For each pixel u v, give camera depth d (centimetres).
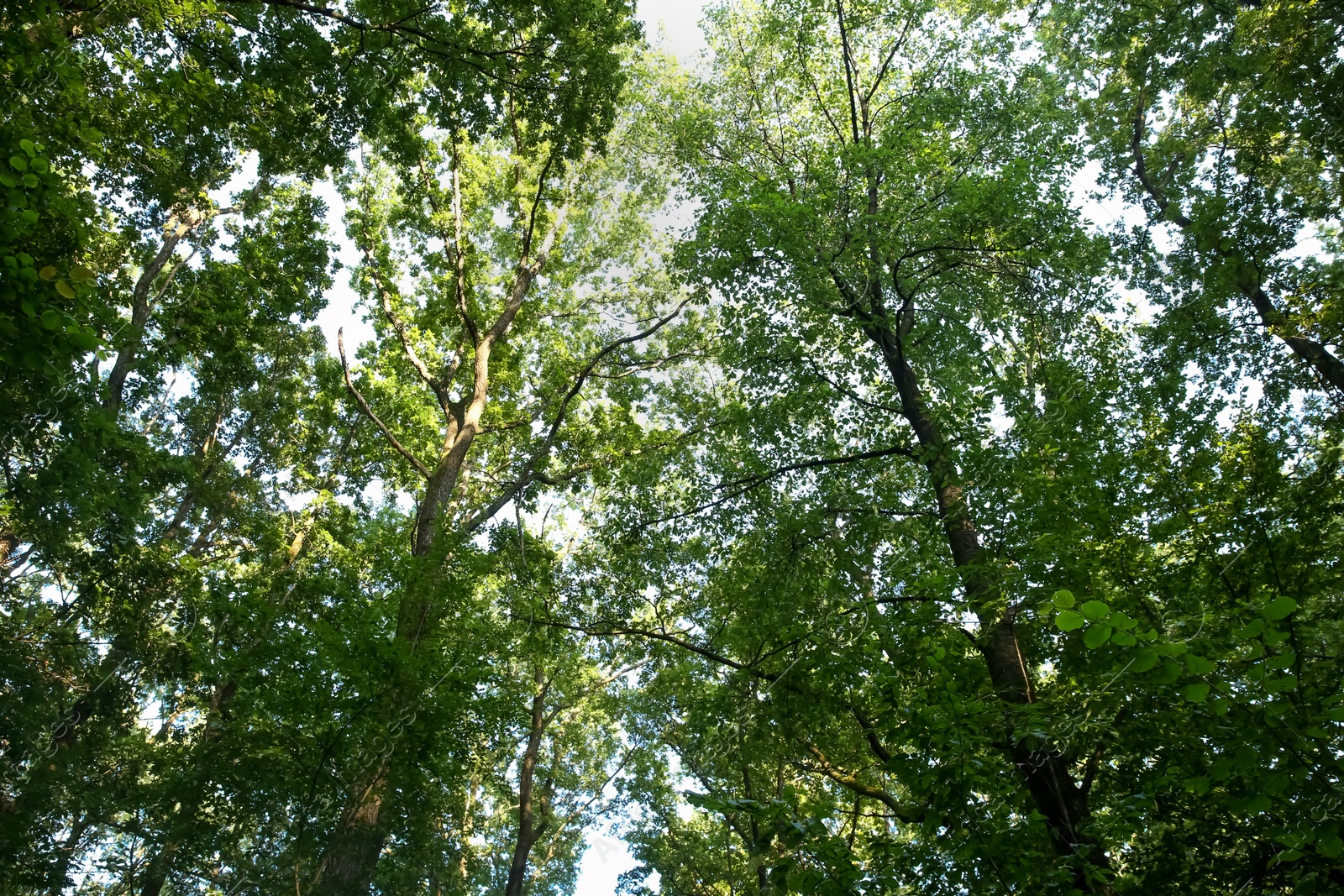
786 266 1153
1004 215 1064
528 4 1209
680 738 1620
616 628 1267
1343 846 411
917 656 849
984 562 871
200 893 925
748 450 1266
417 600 1135
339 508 1791
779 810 502
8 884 870
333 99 1153
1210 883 680
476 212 1931
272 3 1013
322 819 902
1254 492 831
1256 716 422
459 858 1592
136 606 1193
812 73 1499
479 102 1199
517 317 1953
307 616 1102
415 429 1906
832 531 1156
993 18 1452
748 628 1118
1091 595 781
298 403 1964
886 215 1091
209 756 918
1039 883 529
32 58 791
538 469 1827
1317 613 671
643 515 1326
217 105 1127
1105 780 834
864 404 1222
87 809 958
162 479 1430
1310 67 1037
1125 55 1477
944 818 559
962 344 1206
